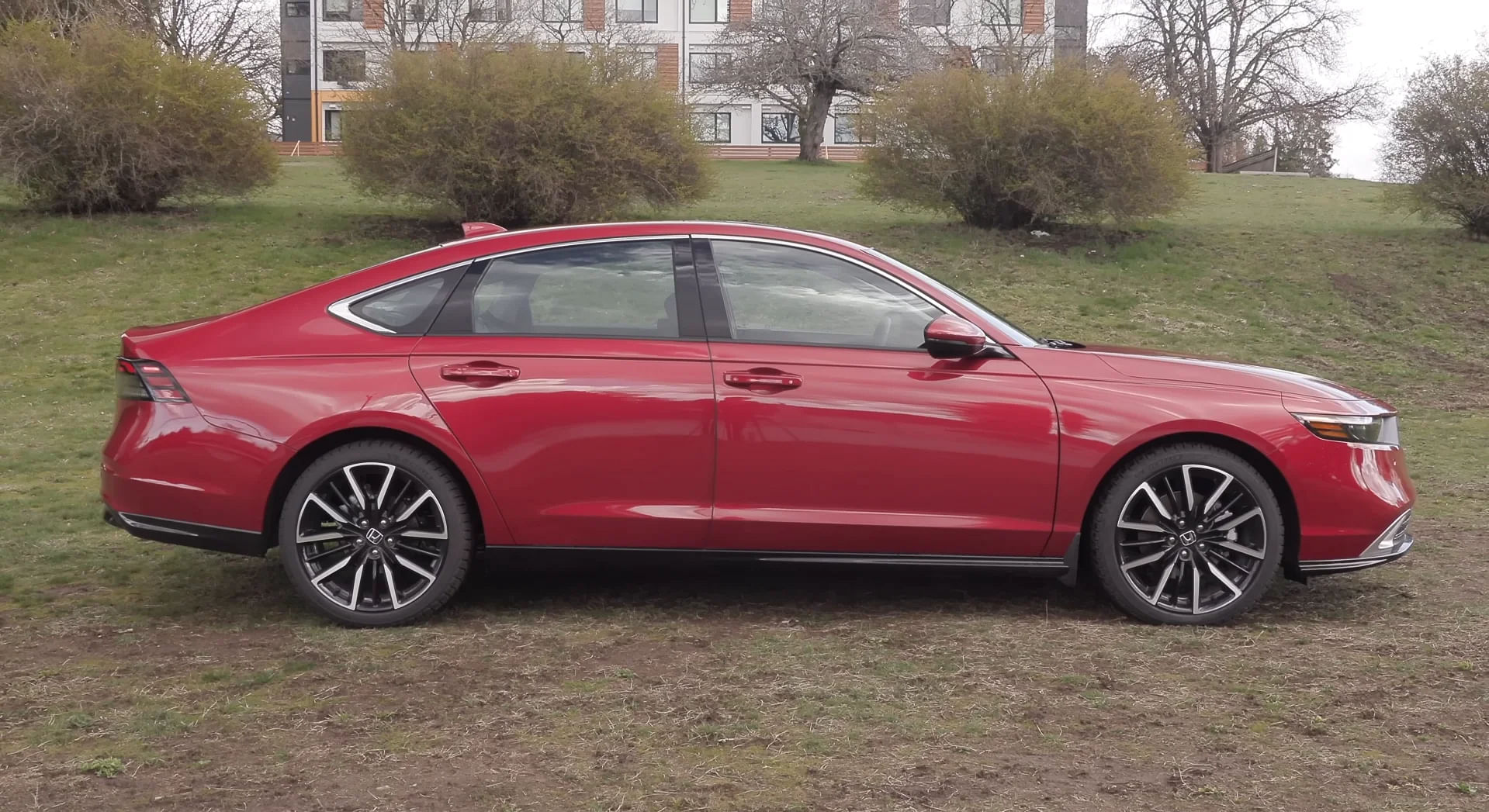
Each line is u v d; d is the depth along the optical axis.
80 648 4.29
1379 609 4.86
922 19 46.44
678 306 4.64
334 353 4.55
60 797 3.03
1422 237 21.23
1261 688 3.88
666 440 4.50
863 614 4.76
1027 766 3.24
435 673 4.01
